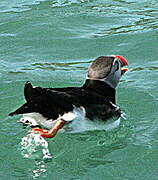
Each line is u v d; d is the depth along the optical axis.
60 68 13.66
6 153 9.48
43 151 9.55
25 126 9.88
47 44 15.08
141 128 10.45
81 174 8.91
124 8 17.77
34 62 14.00
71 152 9.56
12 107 11.25
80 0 18.70
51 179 8.76
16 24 16.39
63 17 16.94
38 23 16.42
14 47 14.88
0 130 10.24
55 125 9.05
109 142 9.89
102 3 18.34
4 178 8.77
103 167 9.14
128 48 14.68
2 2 18.52
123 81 12.79
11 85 12.48
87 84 10.38
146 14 17.11
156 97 11.83
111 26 16.20
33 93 9.12
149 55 14.23
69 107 9.20
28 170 9.02
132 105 11.48
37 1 18.58
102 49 14.69
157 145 9.80
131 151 9.62
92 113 9.46
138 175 8.90
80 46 14.91
